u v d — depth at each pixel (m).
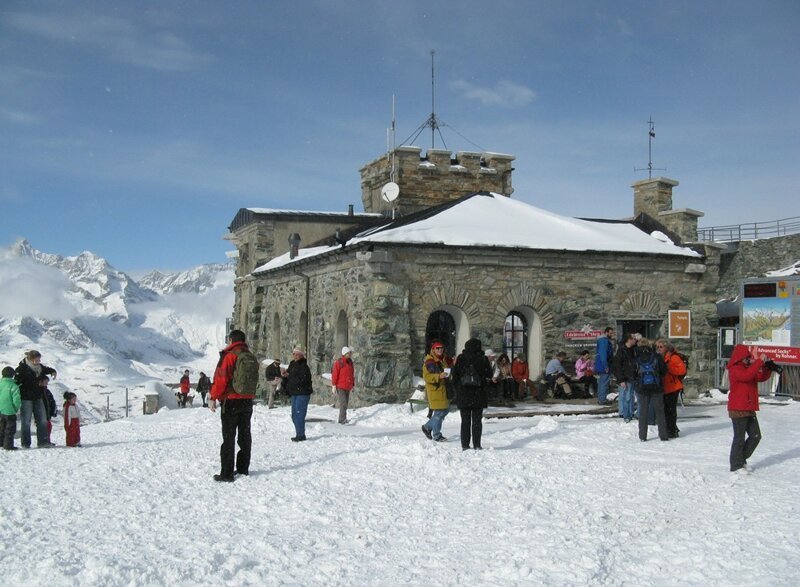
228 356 11.96
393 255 21.70
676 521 9.27
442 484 11.09
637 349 15.13
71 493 10.99
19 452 15.70
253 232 34.09
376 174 33.56
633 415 18.23
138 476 12.18
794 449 13.84
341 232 28.95
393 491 10.74
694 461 12.88
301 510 9.80
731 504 9.91
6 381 16.30
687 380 24.61
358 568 7.68
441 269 22.20
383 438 15.44
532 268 23.09
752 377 11.77
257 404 29.38
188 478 11.91
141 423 22.39
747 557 7.82
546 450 14.09
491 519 9.36
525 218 25.30
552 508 9.84
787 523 8.95
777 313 22.66
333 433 17.20
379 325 21.39
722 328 25.19
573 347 23.45
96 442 17.55
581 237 24.28
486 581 7.34
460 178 32.22
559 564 7.71
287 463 13.08
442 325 22.92
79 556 8.01
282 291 30.59
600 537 8.56
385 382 21.38
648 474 11.57
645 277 24.39
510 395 21.80
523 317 23.66
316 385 25.95
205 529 9.03
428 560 7.92
